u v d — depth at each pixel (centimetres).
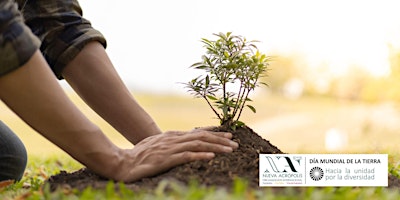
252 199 179
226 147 231
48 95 206
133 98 262
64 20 256
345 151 490
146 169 220
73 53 251
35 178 321
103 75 254
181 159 222
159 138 233
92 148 216
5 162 279
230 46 251
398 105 955
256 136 256
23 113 207
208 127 254
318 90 1616
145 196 190
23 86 202
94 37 257
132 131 256
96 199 186
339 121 1174
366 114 1051
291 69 1739
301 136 1065
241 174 218
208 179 211
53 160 474
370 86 1149
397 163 339
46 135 213
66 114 210
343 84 1442
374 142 536
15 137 291
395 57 812
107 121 258
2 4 197
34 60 203
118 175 220
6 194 239
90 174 236
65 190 204
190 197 175
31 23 256
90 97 255
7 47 194
